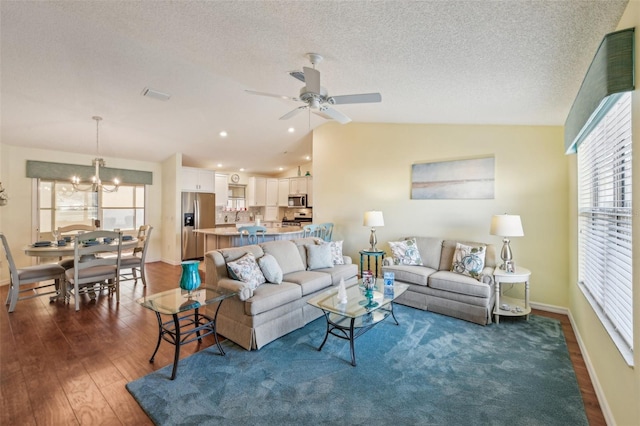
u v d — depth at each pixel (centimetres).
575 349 266
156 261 681
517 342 279
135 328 311
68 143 513
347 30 196
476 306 322
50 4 224
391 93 314
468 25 170
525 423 177
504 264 344
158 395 199
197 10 197
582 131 229
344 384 213
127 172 633
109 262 408
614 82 143
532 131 372
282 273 344
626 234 174
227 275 305
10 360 245
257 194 875
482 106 315
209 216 707
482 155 403
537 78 228
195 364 239
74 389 207
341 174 533
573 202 316
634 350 141
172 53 283
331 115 302
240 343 269
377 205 495
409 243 417
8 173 492
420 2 155
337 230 538
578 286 281
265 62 274
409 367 237
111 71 327
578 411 187
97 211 593
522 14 153
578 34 166
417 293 368
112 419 179
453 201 425
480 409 188
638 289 137
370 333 298
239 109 465
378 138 495
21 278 360
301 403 193
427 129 449
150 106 418
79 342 278
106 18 215
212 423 175
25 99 365
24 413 183
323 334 296
